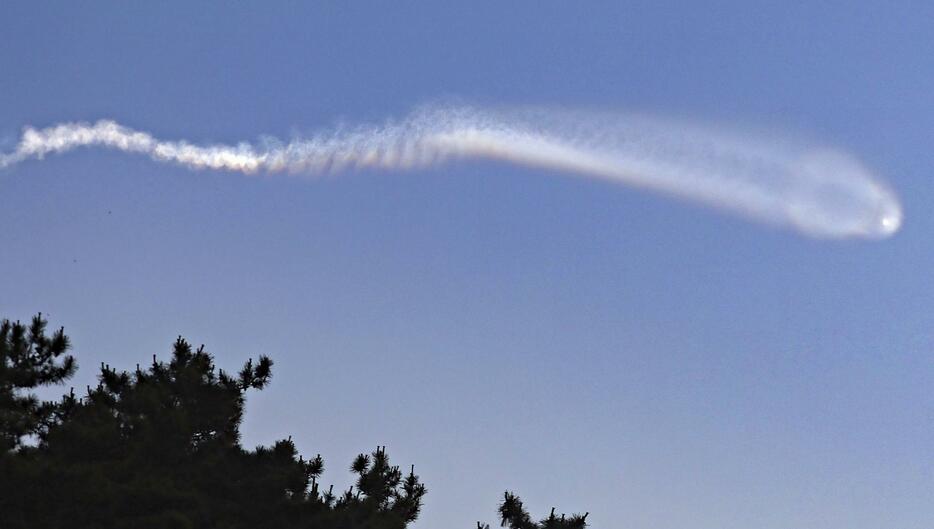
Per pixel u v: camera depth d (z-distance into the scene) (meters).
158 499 47.09
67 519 45.69
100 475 47.19
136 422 51.72
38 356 52.41
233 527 47.47
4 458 46.44
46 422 53.03
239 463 51.50
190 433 52.09
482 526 52.94
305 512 49.56
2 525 45.12
